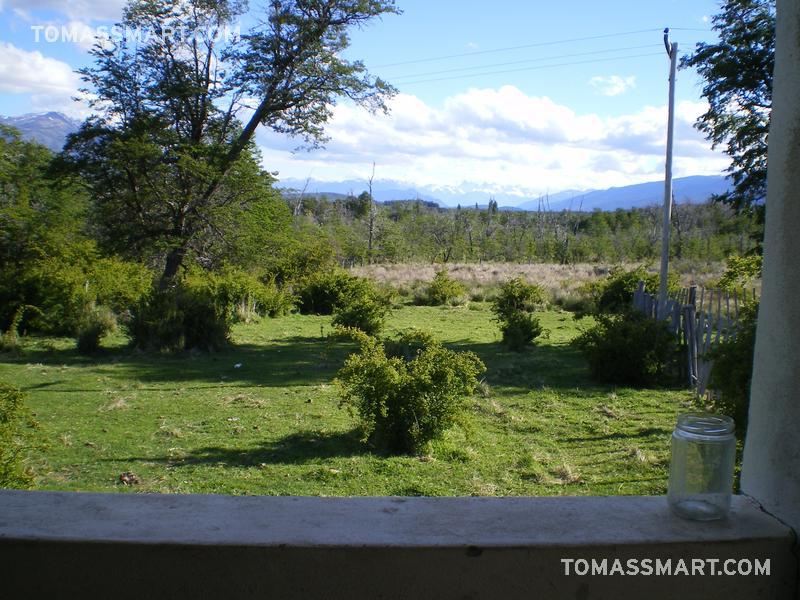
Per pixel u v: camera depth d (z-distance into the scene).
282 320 20.16
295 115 25.39
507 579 1.73
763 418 1.98
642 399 9.63
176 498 2.01
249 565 1.70
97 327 14.20
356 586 1.71
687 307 10.59
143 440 7.59
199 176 23.62
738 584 1.79
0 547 1.72
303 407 9.29
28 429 7.95
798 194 1.85
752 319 4.78
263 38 24.19
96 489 5.80
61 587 1.71
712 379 4.60
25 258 19.38
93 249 20.33
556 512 1.95
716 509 1.88
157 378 11.55
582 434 7.75
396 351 11.37
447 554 1.71
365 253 47.44
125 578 1.71
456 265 45.59
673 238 52.62
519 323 14.90
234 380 11.37
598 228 62.38
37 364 12.72
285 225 29.08
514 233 61.75
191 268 22.14
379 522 1.86
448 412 7.11
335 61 24.48
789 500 1.87
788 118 1.88
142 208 24.73
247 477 6.21
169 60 24.45
